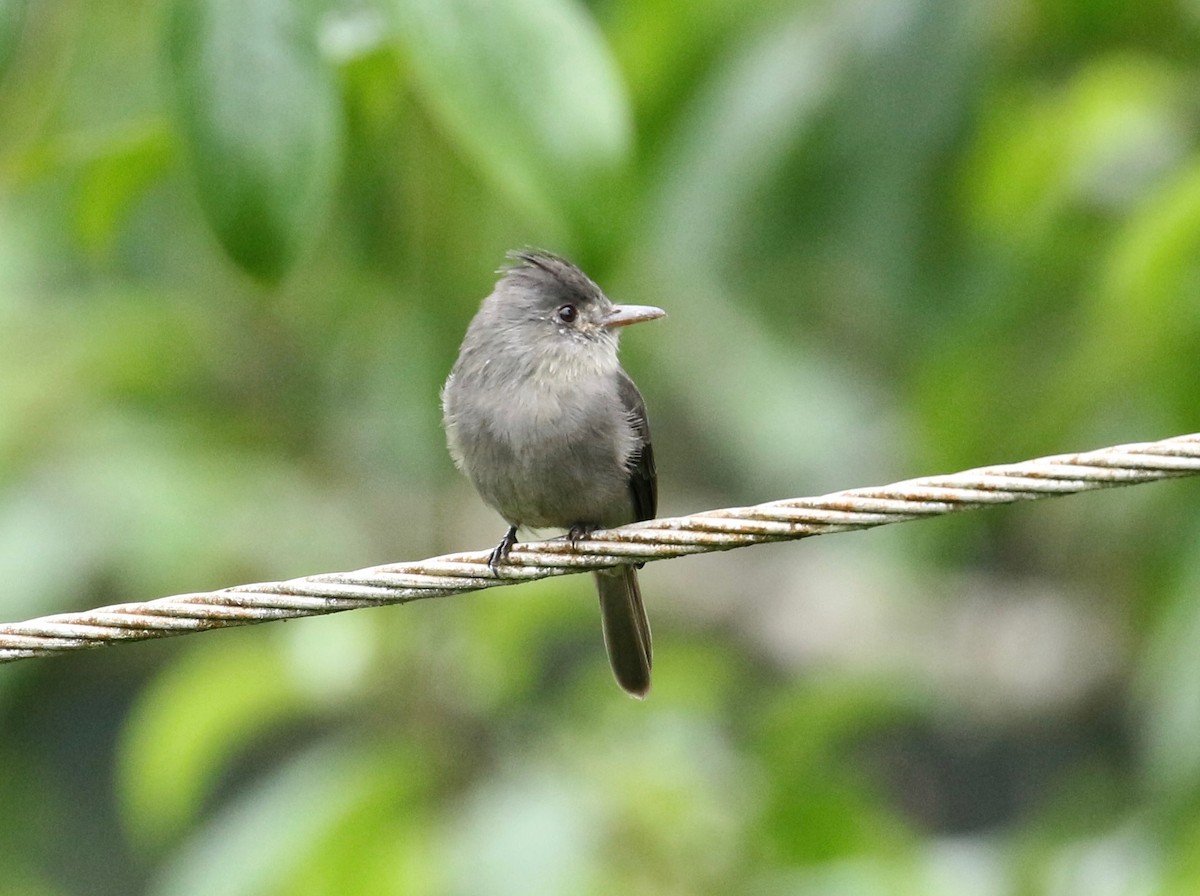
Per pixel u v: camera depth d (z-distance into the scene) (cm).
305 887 1092
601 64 738
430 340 1250
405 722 1175
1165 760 1048
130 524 1268
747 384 1430
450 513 1447
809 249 1220
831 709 1222
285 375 1423
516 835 1067
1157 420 1163
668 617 1778
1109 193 1244
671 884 1123
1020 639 1669
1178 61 1268
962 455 1254
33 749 1572
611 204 731
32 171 935
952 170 1184
